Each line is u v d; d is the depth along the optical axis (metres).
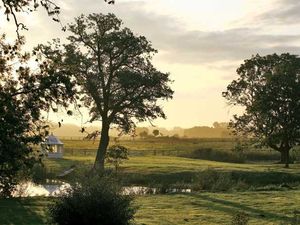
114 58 53.62
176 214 21.77
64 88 18.03
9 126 17.00
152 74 53.56
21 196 27.61
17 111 17.55
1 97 17.30
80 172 33.62
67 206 16.00
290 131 69.44
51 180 44.75
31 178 36.28
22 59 19.11
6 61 18.89
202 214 21.84
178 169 52.84
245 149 80.75
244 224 17.84
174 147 118.19
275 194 29.05
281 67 71.44
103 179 26.34
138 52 53.59
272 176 48.38
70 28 52.28
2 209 22.11
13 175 24.52
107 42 52.03
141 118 54.16
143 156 81.19
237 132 75.56
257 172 49.84
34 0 14.15
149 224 19.03
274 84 70.00
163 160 69.69
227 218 20.91
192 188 35.62
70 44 51.72
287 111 69.62
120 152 52.06
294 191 30.67
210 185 36.00
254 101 72.12
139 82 51.91
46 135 18.38
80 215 15.84
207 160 75.94
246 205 24.62
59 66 18.91
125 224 16.33
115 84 53.84
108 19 53.00
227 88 76.31
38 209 22.16
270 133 71.56
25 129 18.14
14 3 14.27
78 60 50.62
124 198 17.19
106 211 15.94
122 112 54.44
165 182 45.66
